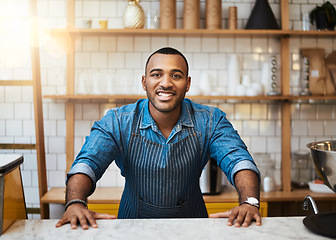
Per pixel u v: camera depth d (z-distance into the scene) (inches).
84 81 118.9
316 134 131.1
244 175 55.4
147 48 127.1
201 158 68.3
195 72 128.3
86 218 45.6
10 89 125.6
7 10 125.5
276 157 130.2
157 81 58.2
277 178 129.7
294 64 129.6
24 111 126.0
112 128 63.5
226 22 127.6
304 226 44.3
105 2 126.3
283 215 127.6
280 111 130.0
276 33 117.6
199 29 115.6
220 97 116.0
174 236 40.8
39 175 113.0
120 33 119.0
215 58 128.3
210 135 66.2
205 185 115.0
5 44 125.0
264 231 42.6
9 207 44.1
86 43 126.4
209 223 45.4
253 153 128.3
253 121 129.7
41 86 123.5
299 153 127.3
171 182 66.6
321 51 126.7
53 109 126.3
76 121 126.9
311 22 123.3
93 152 59.1
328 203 127.4
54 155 127.2
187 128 65.6
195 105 68.9
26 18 124.2
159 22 125.2
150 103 65.1
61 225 44.7
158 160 64.7
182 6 126.6
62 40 124.7
